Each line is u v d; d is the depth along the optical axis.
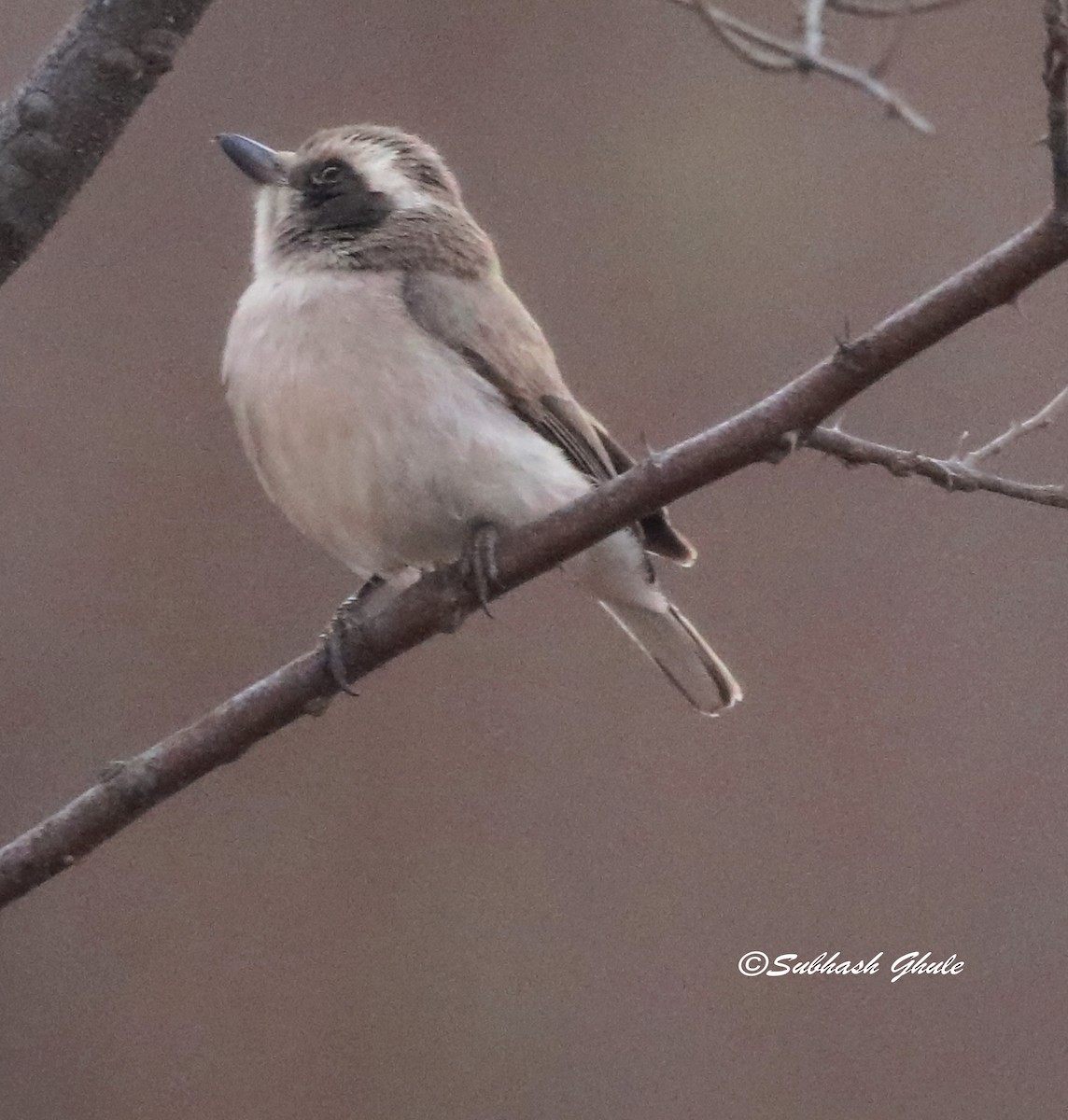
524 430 8.36
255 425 8.28
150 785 7.04
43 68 6.96
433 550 8.39
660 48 14.10
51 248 12.97
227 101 13.38
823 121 13.98
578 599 13.09
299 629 12.47
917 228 13.72
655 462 7.04
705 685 9.38
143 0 6.92
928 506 13.00
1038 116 13.94
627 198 13.73
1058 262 6.38
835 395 6.68
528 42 13.99
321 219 8.71
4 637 12.40
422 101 13.70
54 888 12.61
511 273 13.43
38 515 12.60
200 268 12.96
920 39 14.20
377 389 8.09
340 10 13.78
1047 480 12.88
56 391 12.77
